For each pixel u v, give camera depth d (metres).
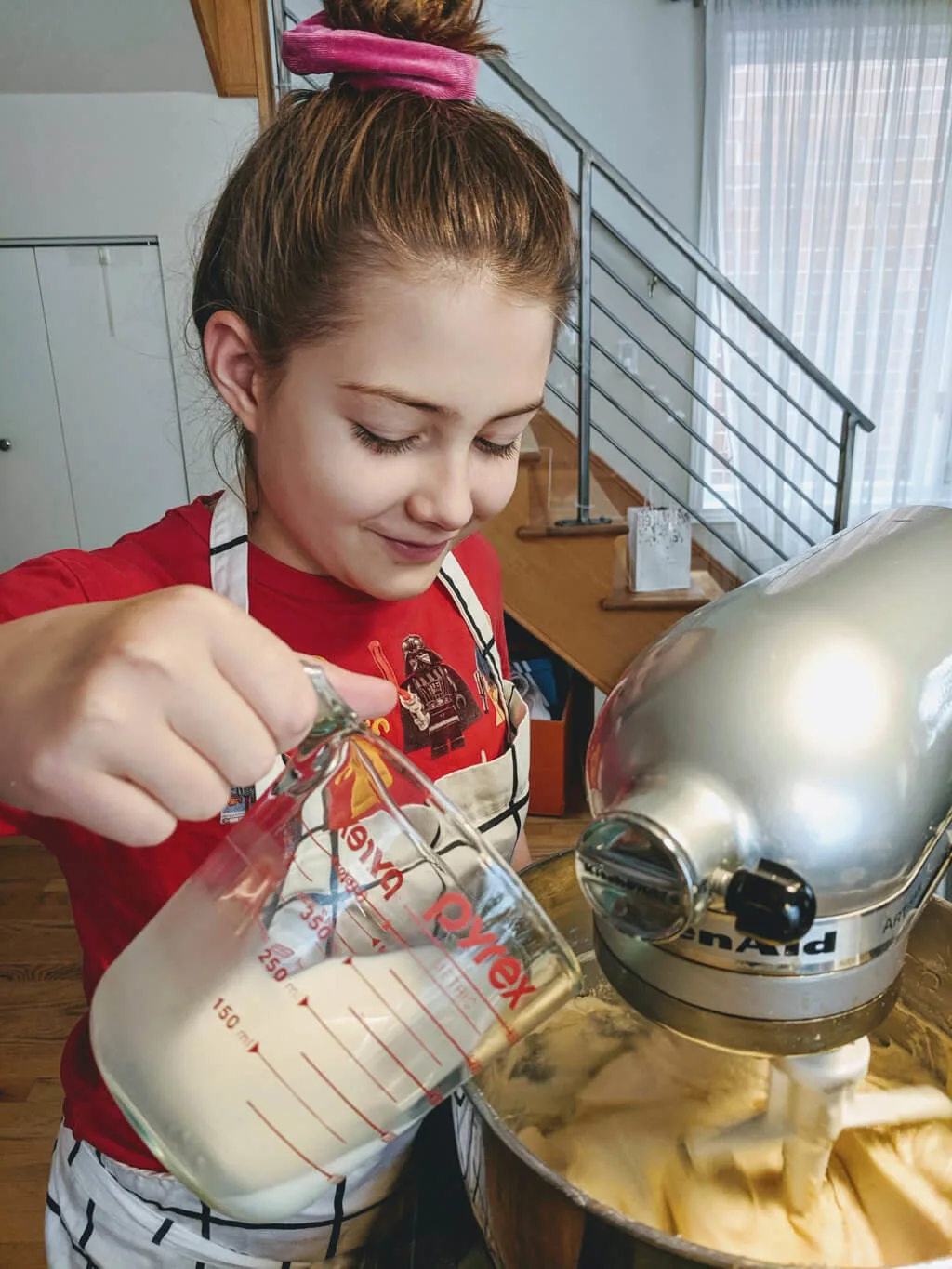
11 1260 1.26
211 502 0.69
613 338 3.42
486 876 0.36
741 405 3.48
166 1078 0.37
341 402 0.49
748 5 3.06
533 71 3.19
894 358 3.52
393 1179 0.62
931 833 0.38
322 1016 0.37
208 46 1.86
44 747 0.33
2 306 2.37
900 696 0.37
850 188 3.26
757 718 0.36
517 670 2.46
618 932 0.40
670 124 3.23
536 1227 0.41
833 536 0.48
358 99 0.53
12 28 1.85
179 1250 0.60
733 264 3.36
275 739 0.35
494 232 0.48
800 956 0.37
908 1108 0.56
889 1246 0.50
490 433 0.52
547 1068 0.62
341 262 0.47
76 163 2.24
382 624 0.71
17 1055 1.61
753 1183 0.52
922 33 3.10
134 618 0.34
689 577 2.31
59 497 2.56
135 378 2.46
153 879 0.58
